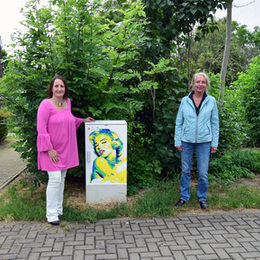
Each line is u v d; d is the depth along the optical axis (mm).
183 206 3809
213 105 3672
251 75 7992
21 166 6312
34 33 3967
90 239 2973
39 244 2854
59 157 3270
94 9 3826
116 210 3604
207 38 7781
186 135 3715
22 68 3918
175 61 5180
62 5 3682
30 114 3996
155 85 4230
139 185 4516
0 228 3189
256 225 3324
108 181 3885
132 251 2748
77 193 4316
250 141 7840
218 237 3037
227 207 3789
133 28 3914
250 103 7746
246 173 5191
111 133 3824
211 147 3799
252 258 2648
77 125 3738
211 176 4918
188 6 4520
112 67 4062
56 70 3984
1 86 3895
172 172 4848
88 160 3830
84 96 4148
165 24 4922
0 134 9156
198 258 2641
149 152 4789
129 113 4555
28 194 4230
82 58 3875
